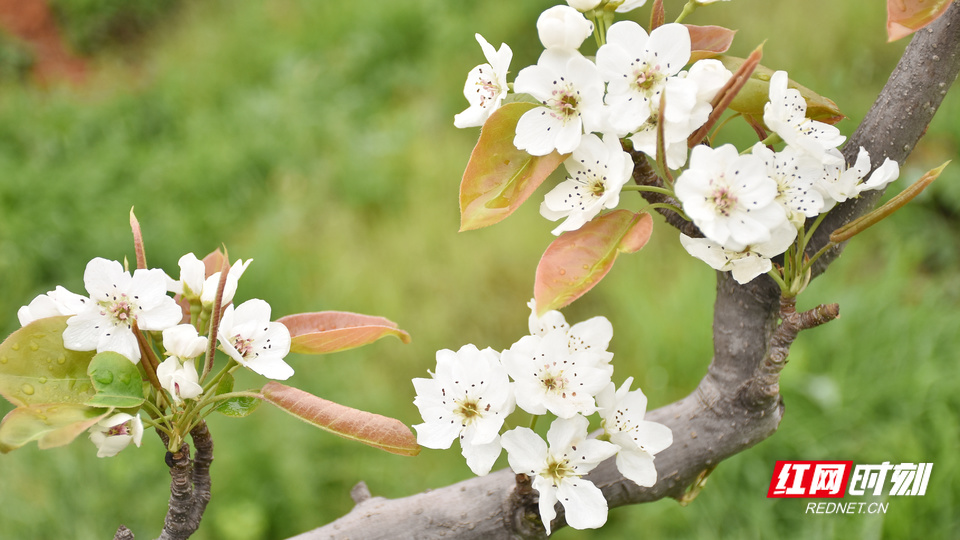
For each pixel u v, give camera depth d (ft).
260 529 6.06
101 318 2.54
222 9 13.56
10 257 8.38
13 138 10.61
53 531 5.94
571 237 2.56
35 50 13.05
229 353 2.57
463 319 7.67
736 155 2.48
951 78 2.65
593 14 2.60
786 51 9.04
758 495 5.56
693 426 2.75
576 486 2.56
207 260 2.76
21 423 2.46
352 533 2.67
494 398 2.56
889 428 5.70
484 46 2.64
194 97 11.29
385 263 8.21
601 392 2.61
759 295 2.72
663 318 6.75
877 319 6.41
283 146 9.78
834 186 2.58
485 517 2.68
